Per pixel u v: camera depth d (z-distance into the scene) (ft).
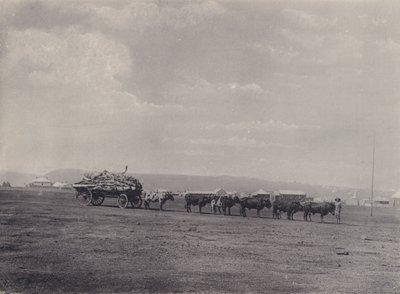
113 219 67.21
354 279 43.42
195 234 58.59
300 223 80.53
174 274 41.29
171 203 134.41
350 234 67.10
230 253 49.42
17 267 41.42
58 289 36.81
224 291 37.68
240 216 89.86
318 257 50.52
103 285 37.73
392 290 41.11
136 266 43.01
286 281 41.14
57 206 83.30
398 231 72.79
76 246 48.98
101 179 88.53
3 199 91.35
